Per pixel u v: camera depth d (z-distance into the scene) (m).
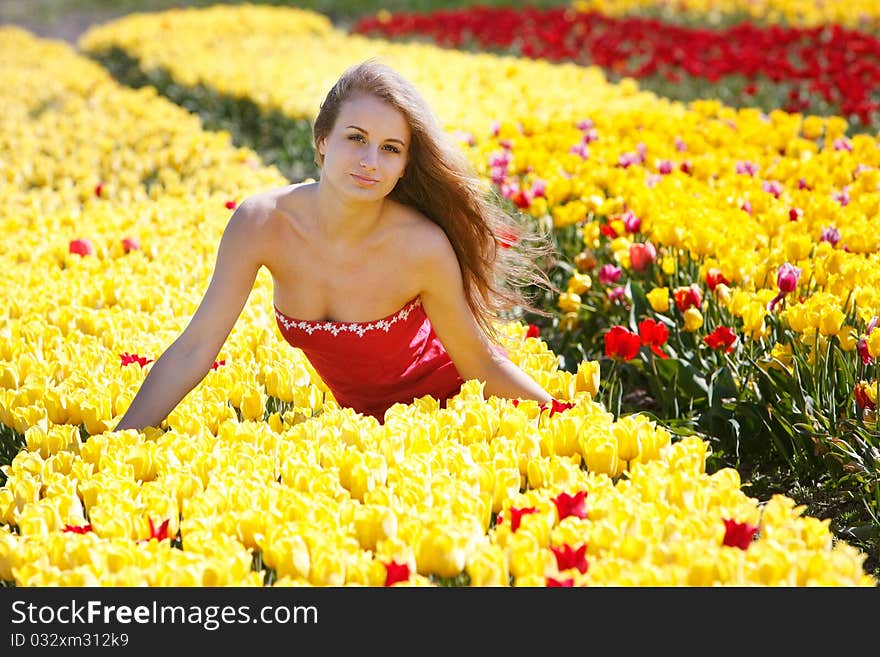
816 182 12.79
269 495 5.50
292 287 7.31
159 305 9.39
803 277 9.09
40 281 10.15
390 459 6.11
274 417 6.88
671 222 9.75
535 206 11.51
